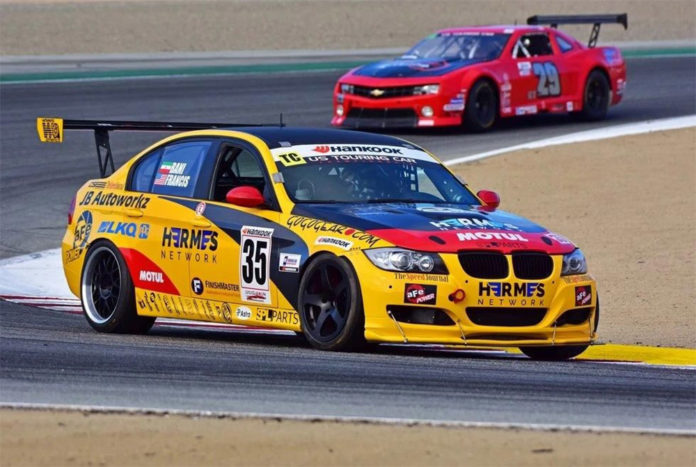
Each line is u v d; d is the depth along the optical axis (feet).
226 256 99.71
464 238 92.32
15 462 58.65
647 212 176.24
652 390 80.23
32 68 334.44
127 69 336.08
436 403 72.59
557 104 251.19
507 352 105.29
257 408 70.03
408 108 235.40
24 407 68.54
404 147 108.88
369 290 90.02
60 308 127.65
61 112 257.96
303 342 104.42
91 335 105.19
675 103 283.18
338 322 92.17
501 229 95.45
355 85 240.12
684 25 493.77
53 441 61.98
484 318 91.50
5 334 101.65
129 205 108.78
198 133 108.27
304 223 95.61
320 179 100.89
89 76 314.96
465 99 237.66
